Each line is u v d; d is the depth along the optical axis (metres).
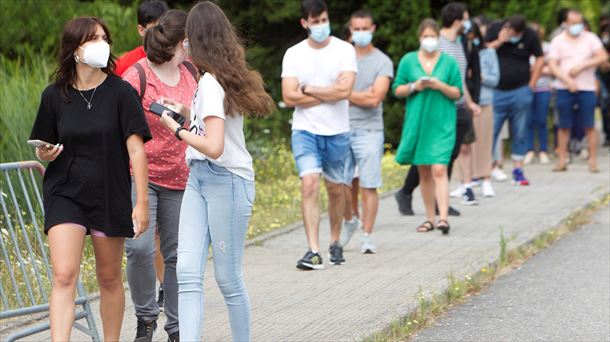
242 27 12.83
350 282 17.59
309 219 18.91
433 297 16.25
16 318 15.58
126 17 30.22
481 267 18.52
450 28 24.69
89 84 12.16
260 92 11.98
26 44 27.75
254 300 16.47
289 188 30.00
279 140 36.91
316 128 18.59
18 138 22.25
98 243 12.24
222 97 11.76
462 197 26.97
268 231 23.33
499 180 31.75
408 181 24.97
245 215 12.13
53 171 12.12
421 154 22.00
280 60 38.94
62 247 11.88
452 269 18.39
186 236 12.10
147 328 14.00
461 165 26.80
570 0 54.88
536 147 38.38
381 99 20.16
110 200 12.10
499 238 21.55
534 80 30.95
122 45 29.41
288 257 20.25
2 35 28.56
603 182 30.47
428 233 22.48
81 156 12.05
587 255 20.39
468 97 25.17
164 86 14.13
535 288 17.66
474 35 25.55
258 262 19.78
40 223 17.36
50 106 12.20
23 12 29.03
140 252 13.75
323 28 18.41
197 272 12.05
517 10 38.16
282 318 15.22
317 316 15.26
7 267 14.58
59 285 11.84
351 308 15.67
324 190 29.19
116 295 12.62
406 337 14.70
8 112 22.61
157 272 15.91
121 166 12.17
